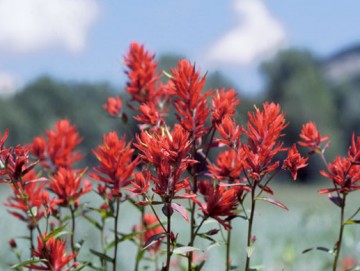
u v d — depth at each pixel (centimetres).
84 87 1919
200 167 98
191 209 98
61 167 107
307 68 1583
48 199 104
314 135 103
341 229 98
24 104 1806
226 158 99
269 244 203
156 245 113
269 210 384
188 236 233
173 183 89
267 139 93
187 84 97
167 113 108
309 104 1464
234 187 96
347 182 97
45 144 113
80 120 1872
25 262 95
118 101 115
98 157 101
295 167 93
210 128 99
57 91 1864
